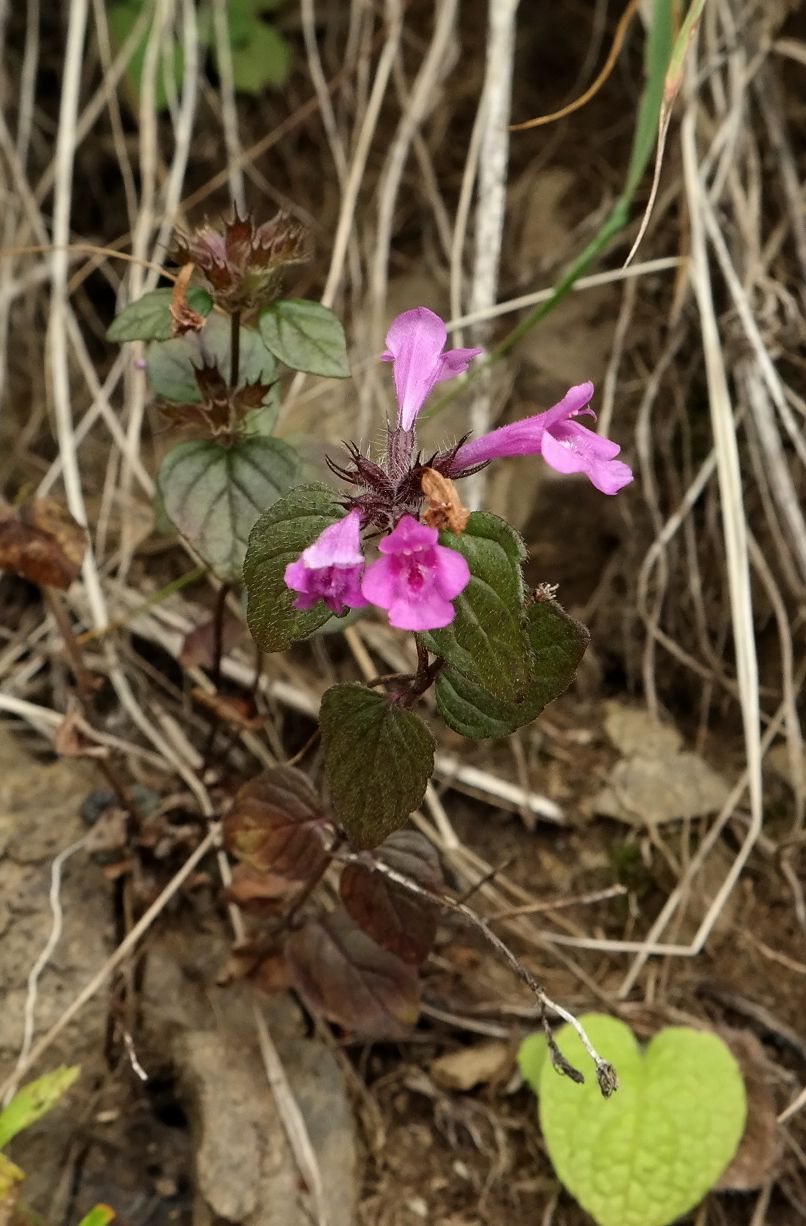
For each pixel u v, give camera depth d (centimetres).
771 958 26
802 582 28
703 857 27
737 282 29
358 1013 23
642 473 29
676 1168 22
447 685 19
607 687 29
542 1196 23
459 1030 25
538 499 29
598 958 26
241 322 21
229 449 22
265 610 18
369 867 21
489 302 29
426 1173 24
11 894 24
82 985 24
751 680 26
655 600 29
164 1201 23
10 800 25
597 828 27
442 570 16
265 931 24
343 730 18
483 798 27
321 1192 22
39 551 23
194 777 26
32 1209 23
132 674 28
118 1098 24
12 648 28
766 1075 24
